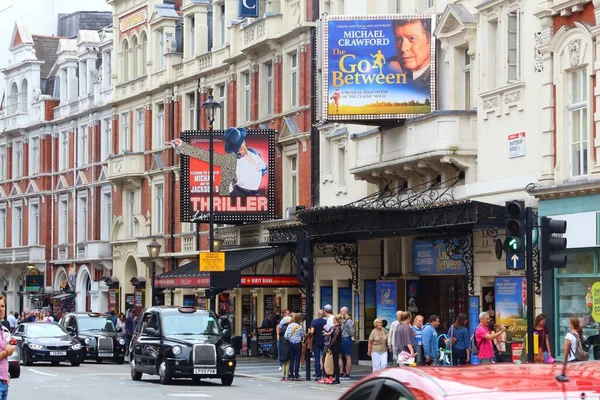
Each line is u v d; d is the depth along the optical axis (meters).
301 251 34.59
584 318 28.73
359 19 37.47
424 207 32.78
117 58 67.88
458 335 27.34
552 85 30.34
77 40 74.25
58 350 44.50
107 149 69.81
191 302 57.94
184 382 34.16
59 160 76.56
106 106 69.06
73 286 72.94
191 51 59.50
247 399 26.98
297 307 48.47
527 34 31.56
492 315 32.91
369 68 37.28
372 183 41.25
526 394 6.11
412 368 7.12
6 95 83.88
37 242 79.31
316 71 46.84
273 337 46.41
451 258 34.16
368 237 38.34
